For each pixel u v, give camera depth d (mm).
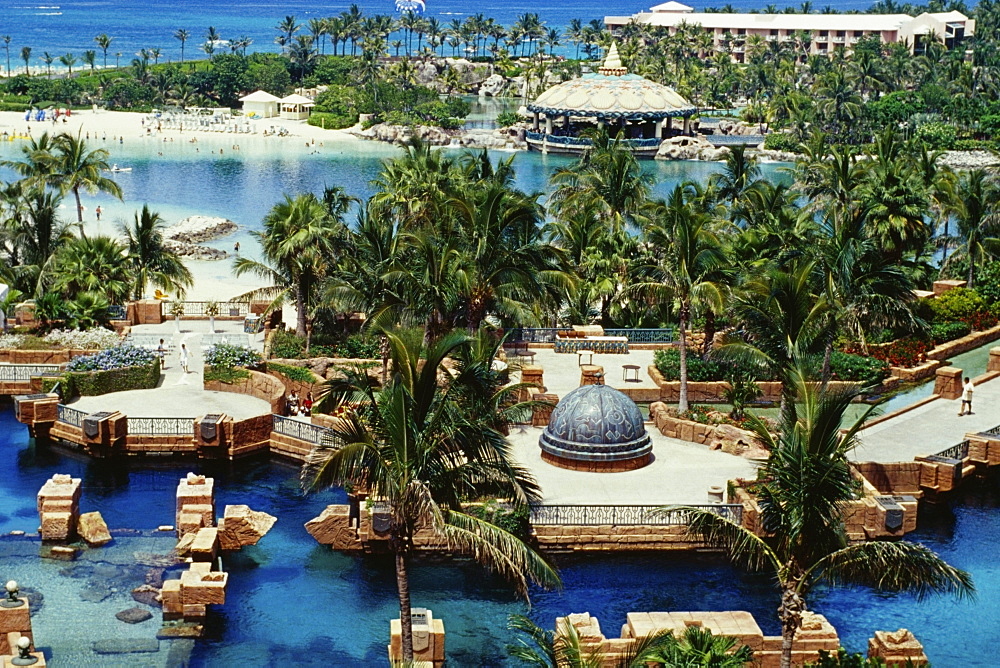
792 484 28125
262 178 144000
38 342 62656
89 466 51312
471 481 30203
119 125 188500
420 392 29391
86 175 90750
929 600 40219
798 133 172875
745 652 29719
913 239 73500
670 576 42125
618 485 46531
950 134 169375
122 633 37062
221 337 65875
